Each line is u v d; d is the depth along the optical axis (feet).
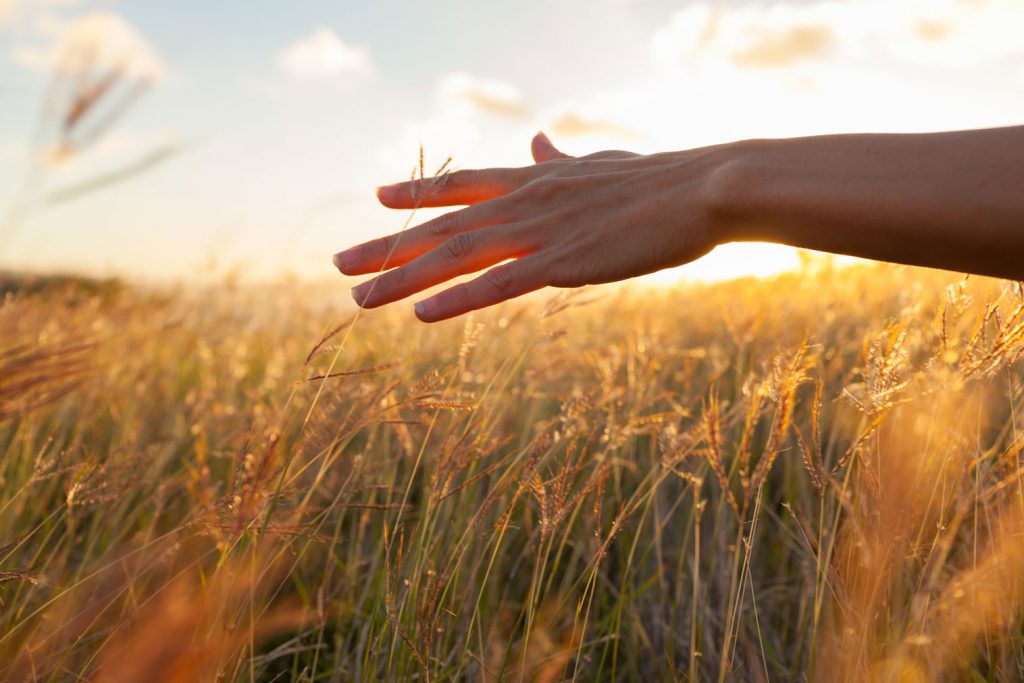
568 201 1.22
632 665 1.90
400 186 1.44
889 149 1.02
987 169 0.95
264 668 1.81
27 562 1.94
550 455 1.89
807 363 1.43
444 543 1.97
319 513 2.04
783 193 1.03
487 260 1.26
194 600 1.41
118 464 1.86
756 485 1.47
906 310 1.67
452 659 1.81
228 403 3.10
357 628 2.00
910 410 1.45
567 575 2.06
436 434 2.14
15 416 1.18
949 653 1.45
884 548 1.34
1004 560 1.38
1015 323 1.28
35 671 1.53
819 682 1.51
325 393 1.79
